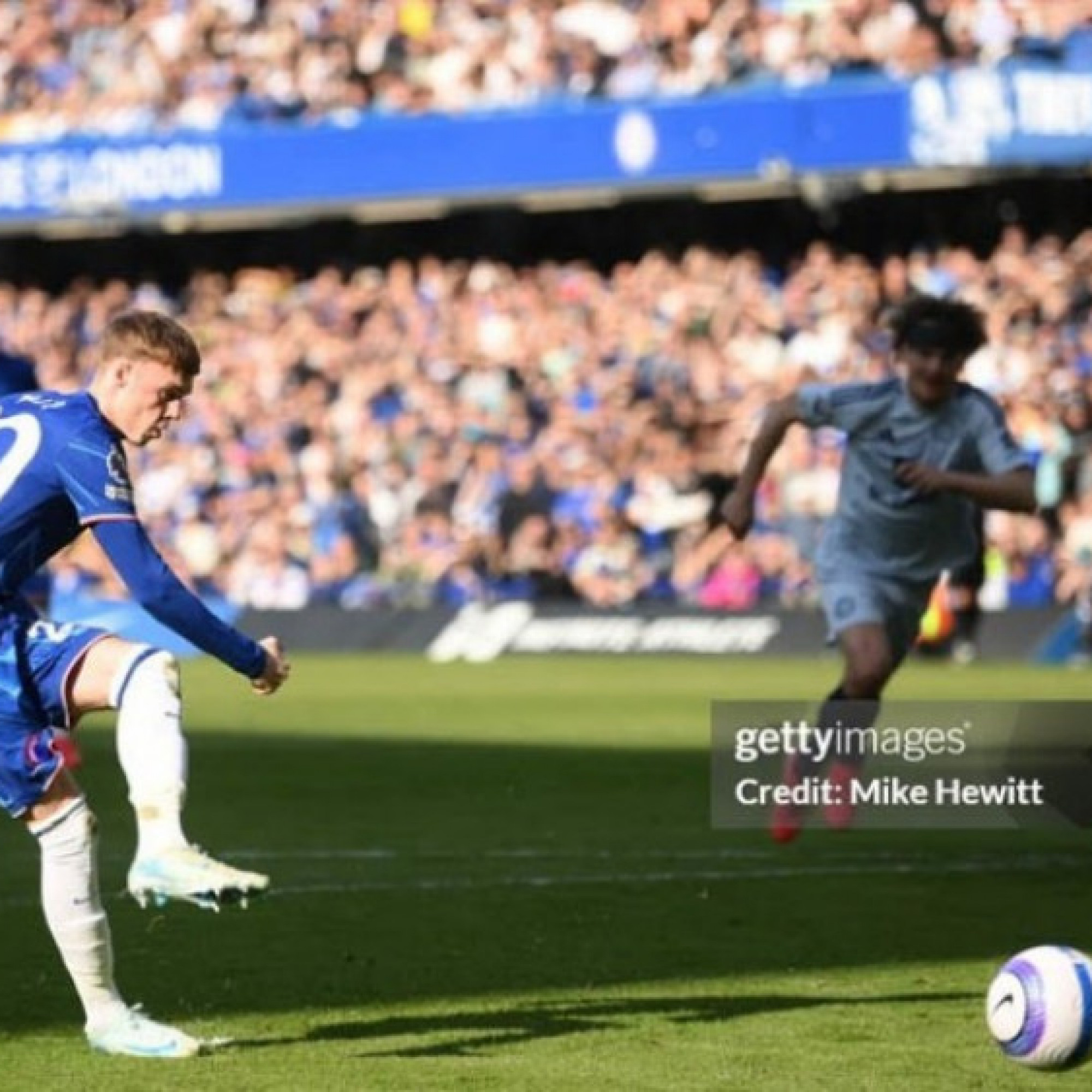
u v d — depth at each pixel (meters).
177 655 108.94
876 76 102.38
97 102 125.88
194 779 54.47
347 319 119.00
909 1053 24.48
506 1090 22.67
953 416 40.78
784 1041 25.11
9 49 129.88
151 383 23.86
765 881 37.47
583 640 101.06
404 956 30.59
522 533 105.19
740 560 99.56
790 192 111.00
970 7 102.75
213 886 22.48
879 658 40.88
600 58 111.69
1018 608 91.94
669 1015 26.58
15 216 122.81
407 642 105.06
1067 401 97.50
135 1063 23.92
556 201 115.62
